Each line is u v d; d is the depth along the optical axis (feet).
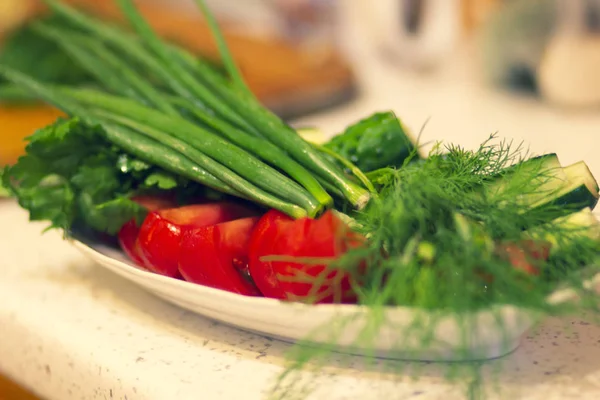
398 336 1.40
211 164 1.68
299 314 1.43
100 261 1.75
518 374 1.45
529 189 1.52
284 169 1.66
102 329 1.72
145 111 1.89
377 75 4.12
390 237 1.42
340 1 4.17
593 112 3.30
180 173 1.72
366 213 1.53
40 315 1.80
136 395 1.51
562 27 3.24
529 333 1.59
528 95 3.63
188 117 1.94
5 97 2.83
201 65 2.13
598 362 1.48
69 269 2.05
